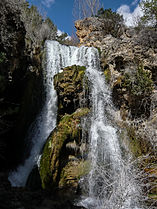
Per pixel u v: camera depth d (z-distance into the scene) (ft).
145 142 17.42
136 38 25.73
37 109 22.08
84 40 37.65
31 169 16.46
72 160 14.76
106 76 23.58
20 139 19.33
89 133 16.43
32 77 21.76
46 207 9.91
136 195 8.78
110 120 19.61
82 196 12.44
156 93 20.33
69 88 18.42
